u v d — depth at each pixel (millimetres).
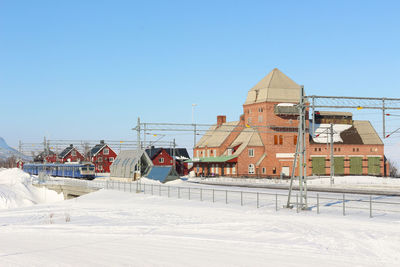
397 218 28500
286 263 18172
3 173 91625
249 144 91312
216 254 20172
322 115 98000
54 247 23703
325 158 92688
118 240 24906
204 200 42938
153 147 113000
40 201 76062
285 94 93062
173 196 47844
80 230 29234
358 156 94938
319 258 18875
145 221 32281
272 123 91750
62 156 131875
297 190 53062
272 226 26891
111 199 50062
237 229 26688
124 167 80250
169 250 21438
